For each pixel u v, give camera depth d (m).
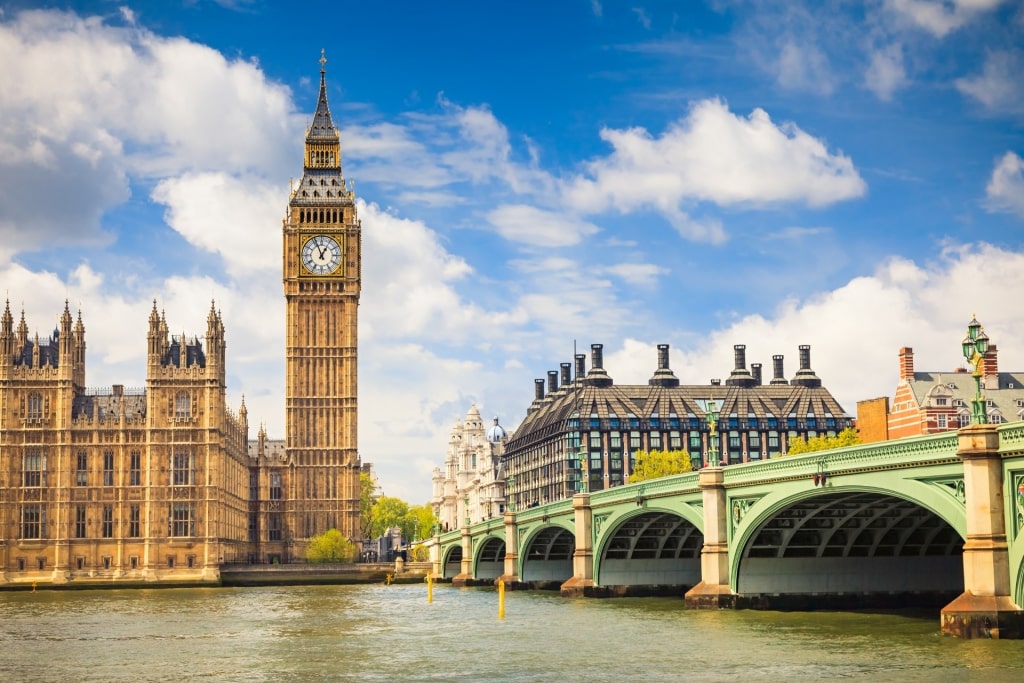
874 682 58.41
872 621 85.00
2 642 91.44
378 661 74.69
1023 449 63.06
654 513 109.75
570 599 123.06
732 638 77.62
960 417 173.88
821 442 179.25
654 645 76.38
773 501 86.12
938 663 61.50
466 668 70.06
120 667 74.25
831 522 92.44
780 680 60.72
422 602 138.38
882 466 72.75
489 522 174.12
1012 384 184.12
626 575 124.12
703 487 94.88
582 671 66.94
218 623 108.06
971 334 66.88
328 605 135.50
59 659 79.38
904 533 96.44
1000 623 64.75
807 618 87.69
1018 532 64.12
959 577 98.50
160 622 110.88
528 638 85.25
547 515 139.62
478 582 190.62
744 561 93.88
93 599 164.50
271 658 77.56
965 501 66.25
